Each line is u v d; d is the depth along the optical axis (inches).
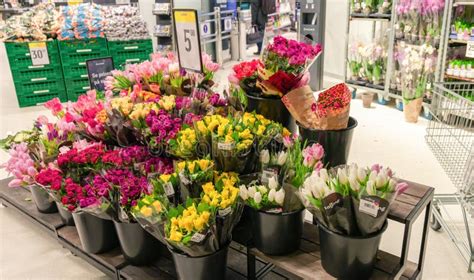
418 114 182.4
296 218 64.8
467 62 169.0
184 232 59.1
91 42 220.4
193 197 67.5
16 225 113.3
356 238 56.4
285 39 80.3
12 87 273.6
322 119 73.6
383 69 210.5
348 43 224.7
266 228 64.6
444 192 120.5
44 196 95.7
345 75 229.1
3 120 199.6
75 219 79.2
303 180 63.1
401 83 193.9
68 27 213.9
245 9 350.6
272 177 63.7
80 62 222.4
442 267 90.0
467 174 90.3
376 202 52.8
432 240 100.5
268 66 77.4
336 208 55.4
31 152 88.6
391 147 156.3
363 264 59.1
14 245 103.6
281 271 81.7
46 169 79.6
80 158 77.5
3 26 215.8
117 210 72.9
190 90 91.9
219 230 63.0
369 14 207.6
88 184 74.7
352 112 201.9
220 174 70.5
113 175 73.0
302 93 76.4
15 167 83.1
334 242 58.4
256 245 68.3
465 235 101.0
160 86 93.8
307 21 234.4
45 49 215.2
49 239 106.2
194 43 86.0
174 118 80.9
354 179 54.7
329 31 261.9
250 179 71.3
